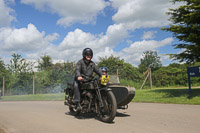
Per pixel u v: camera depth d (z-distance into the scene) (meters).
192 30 10.41
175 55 11.12
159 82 19.73
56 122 4.50
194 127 3.92
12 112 6.29
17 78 20.78
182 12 10.84
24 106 8.30
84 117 5.15
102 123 4.37
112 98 4.35
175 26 10.58
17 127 4.07
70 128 3.91
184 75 19.75
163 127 3.93
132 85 18.31
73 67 20.58
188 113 5.57
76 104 4.96
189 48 10.12
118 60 20.77
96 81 4.77
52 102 10.16
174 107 6.86
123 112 5.91
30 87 20.48
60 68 20.86
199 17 10.16
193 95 9.28
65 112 6.10
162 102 8.41
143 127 3.94
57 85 20.20
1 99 14.46
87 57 5.12
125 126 4.04
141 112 5.87
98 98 4.65
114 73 18.53
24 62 27.69
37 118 5.04
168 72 20.28
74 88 4.95
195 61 11.30
